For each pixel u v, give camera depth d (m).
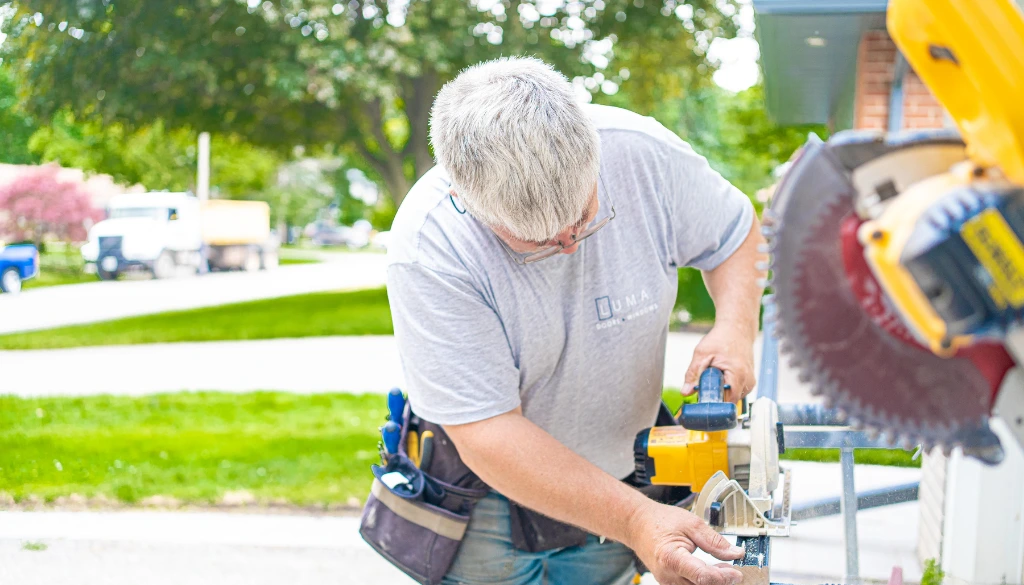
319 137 17.95
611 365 1.73
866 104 3.89
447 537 1.81
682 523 1.37
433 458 1.84
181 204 22.28
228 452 5.45
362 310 14.87
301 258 35.47
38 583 3.60
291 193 41.00
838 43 4.01
